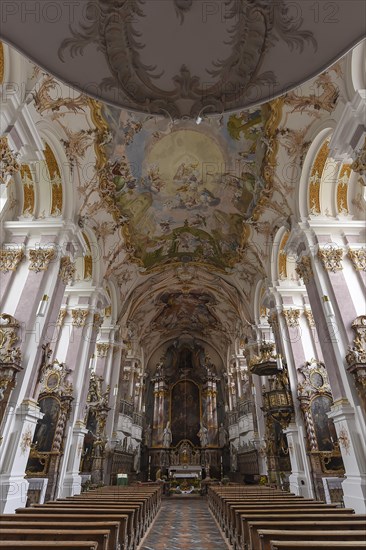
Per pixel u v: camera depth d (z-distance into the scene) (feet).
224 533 25.70
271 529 12.84
